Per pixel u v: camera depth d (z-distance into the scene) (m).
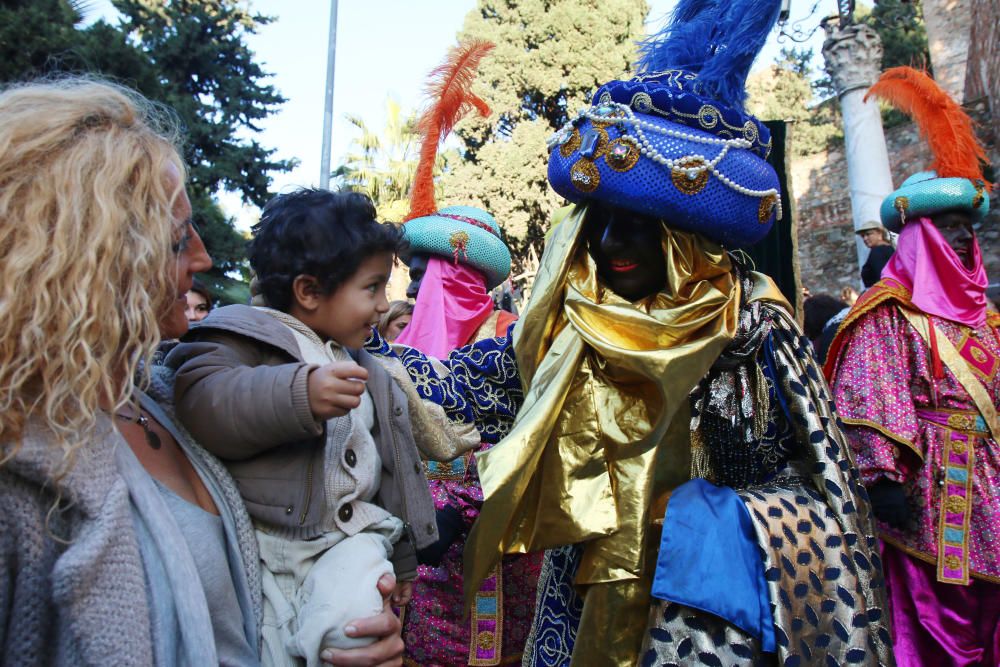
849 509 1.73
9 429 0.94
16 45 8.40
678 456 1.85
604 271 1.98
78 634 0.94
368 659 1.30
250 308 1.51
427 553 2.46
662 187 1.77
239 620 1.20
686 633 1.59
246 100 14.45
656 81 1.86
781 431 1.87
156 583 1.04
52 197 0.99
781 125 2.44
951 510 2.97
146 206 1.08
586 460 1.80
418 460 1.66
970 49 11.35
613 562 1.72
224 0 14.62
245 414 1.26
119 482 1.03
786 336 1.88
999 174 10.44
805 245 16.23
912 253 3.14
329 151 10.45
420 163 3.44
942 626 3.05
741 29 1.84
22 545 0.96
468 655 2.61
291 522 1.34
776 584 1.59
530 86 19.77
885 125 15.31
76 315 0.97
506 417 2.11
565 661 1.88
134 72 9.68
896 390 2.93
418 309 3.35
